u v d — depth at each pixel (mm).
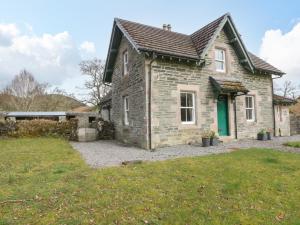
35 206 4641
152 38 12555
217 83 12781
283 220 4262
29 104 43688
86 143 14859
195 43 13797
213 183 5883
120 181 5977
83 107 44000
